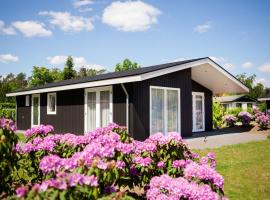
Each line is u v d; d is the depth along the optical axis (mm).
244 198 5133
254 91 65375
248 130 17172
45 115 16391
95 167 2834
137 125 11195
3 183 3426
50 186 2379
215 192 3469
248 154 9055
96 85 11812
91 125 12922
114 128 4414
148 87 11773
